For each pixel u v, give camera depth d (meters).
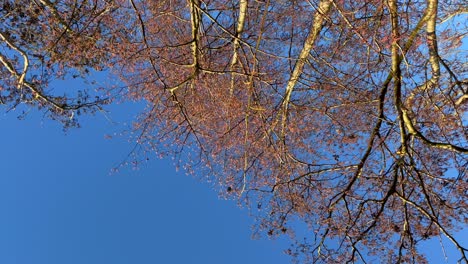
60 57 10.14
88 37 9.80
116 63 10.02
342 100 9.77
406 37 8.77
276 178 10.30
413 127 8.54
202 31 10.57
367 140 9.65
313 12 10.03
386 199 8.16
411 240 8.09
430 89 9.52
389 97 9.82
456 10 9.60
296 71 10.12
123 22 10.18
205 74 10.32
